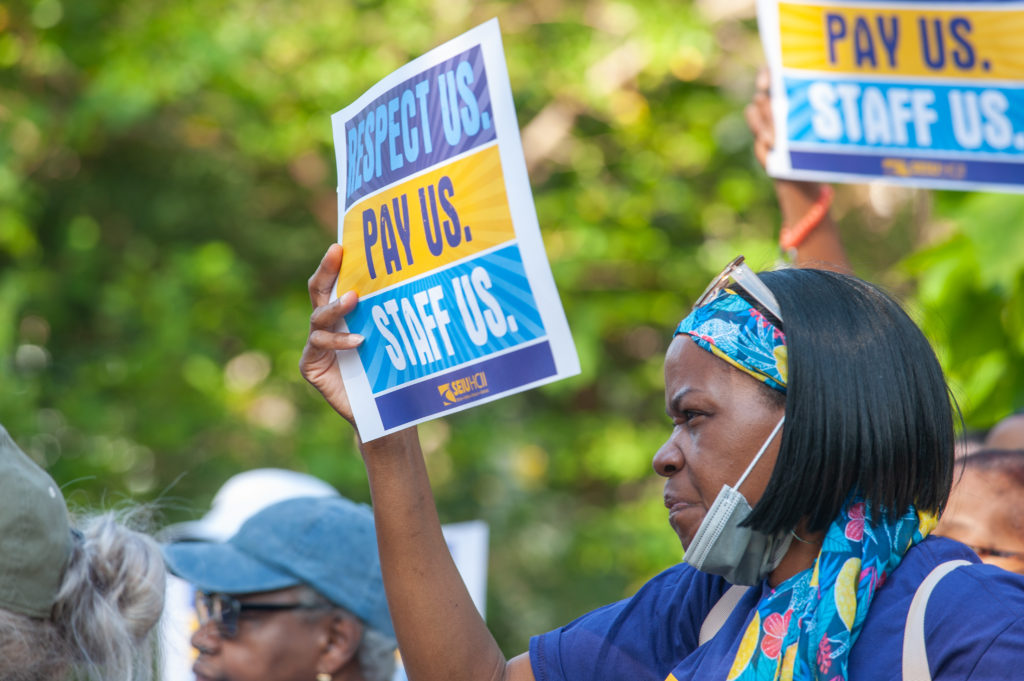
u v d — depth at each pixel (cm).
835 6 1066
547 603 2970
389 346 675
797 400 592
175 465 2959
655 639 700
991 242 1296
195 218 3222
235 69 2797
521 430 3122
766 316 613
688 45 2906
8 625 580
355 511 985
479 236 640
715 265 3173
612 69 2995
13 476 595
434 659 689
